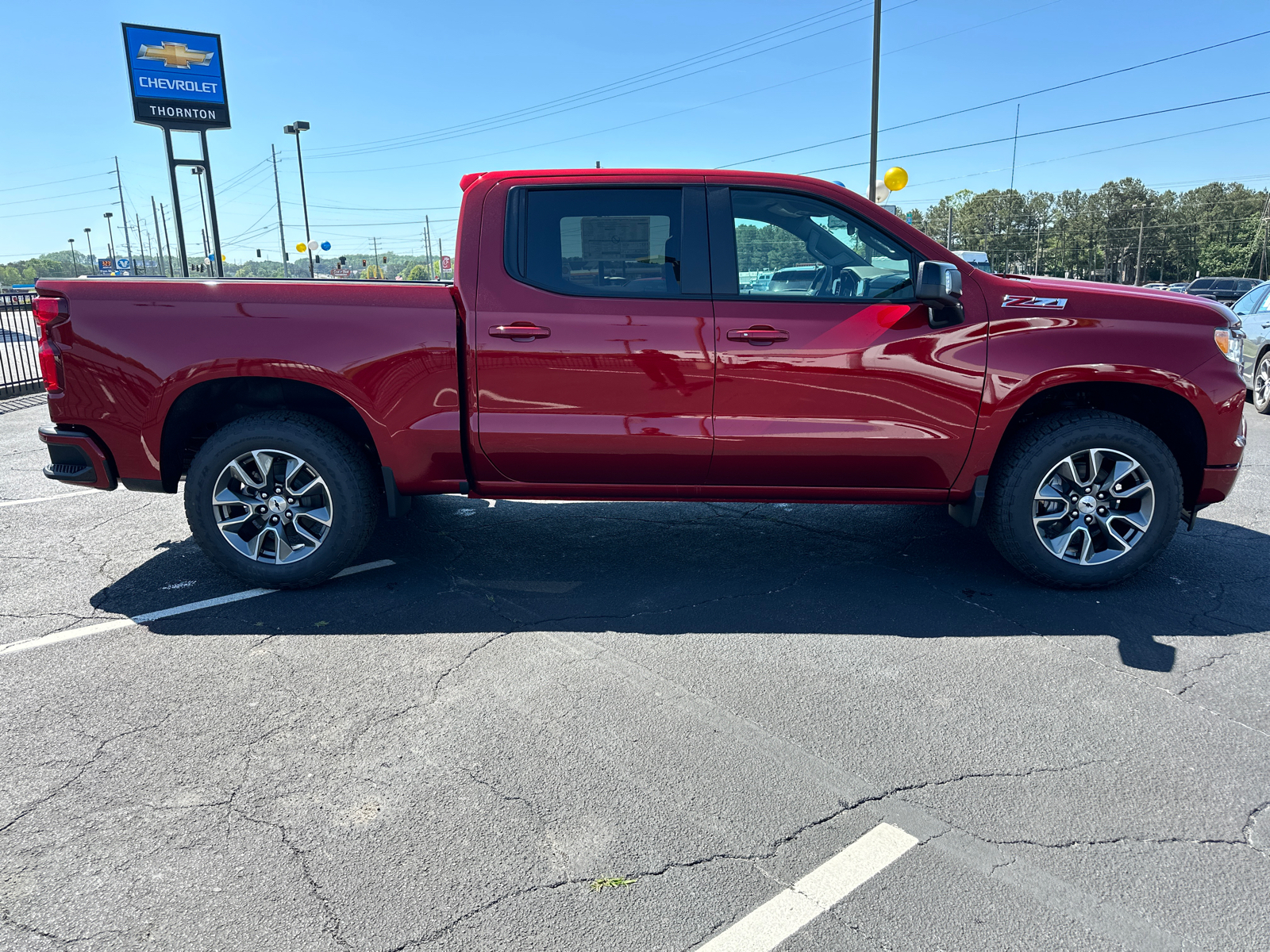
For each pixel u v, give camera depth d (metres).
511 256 3.85
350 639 3.54
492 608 3.88
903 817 2.38
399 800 2.45
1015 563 4.07
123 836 2.29
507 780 2.55
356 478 3.92
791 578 4.26
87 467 3.92
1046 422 3.92
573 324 3.78
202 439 4.32
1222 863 2.20
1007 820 2.38
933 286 3.45
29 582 4.21
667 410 3.83
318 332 3.78
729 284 3.82
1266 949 1.91
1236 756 2.70
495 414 3.85
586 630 3.65
